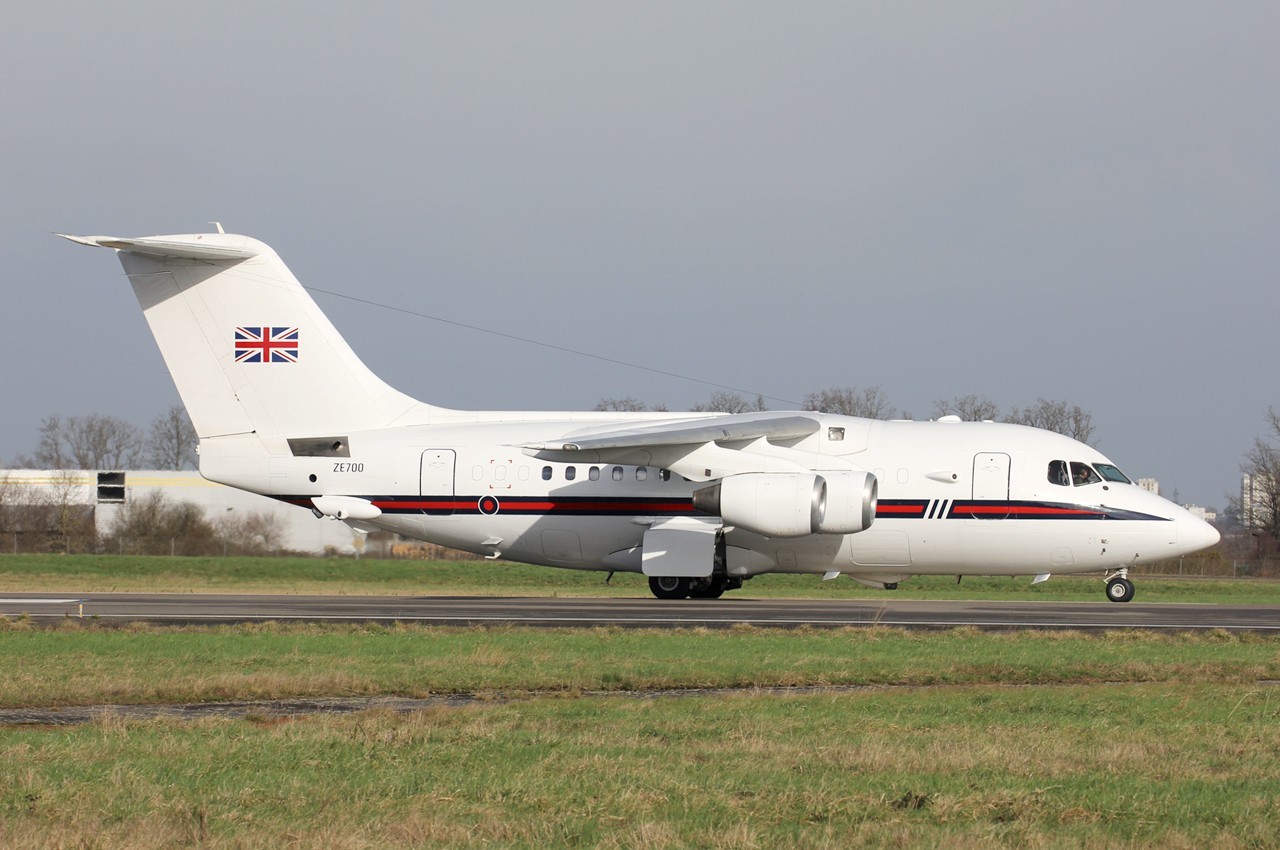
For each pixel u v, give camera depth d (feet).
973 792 110.22
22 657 201.98
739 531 337.72
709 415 355.36
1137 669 191.93
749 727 141.28
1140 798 108.78
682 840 96.22
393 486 350.64
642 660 197.36
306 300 355.77
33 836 96.02
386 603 320.70
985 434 335.47
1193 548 321.73
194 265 353.92
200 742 131.23
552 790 110.42
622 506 340.59
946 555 332.39
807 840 96.02
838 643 220.23
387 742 130.72
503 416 361.92
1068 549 326.44
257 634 237.45
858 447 336.29
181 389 356.18
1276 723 147.13
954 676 186.80
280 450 354.33
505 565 569.64
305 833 97.30
